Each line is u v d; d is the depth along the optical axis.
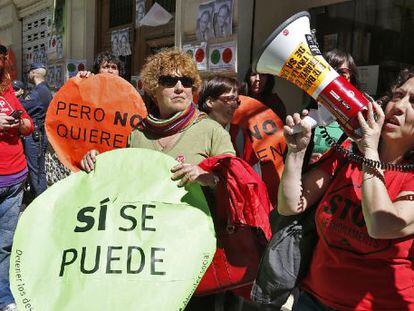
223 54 5.70
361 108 1.75
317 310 2.01
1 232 3.80
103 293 2.01
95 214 2.17
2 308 3.76
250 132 3.43
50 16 10.42
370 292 1.83
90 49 9.38
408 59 4.76
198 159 2.37
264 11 5.62
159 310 1.99
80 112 3.03
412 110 1.80
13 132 3.79
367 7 5.07
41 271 2.07
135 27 8.15
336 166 2.03
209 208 2.34
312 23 5.58
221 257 2.30
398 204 1.76
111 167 2.28
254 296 2.14
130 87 3.02
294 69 1.82
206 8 5.97
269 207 2.27
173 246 2.10
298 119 1.93
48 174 7.61
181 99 2.42
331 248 1.91
